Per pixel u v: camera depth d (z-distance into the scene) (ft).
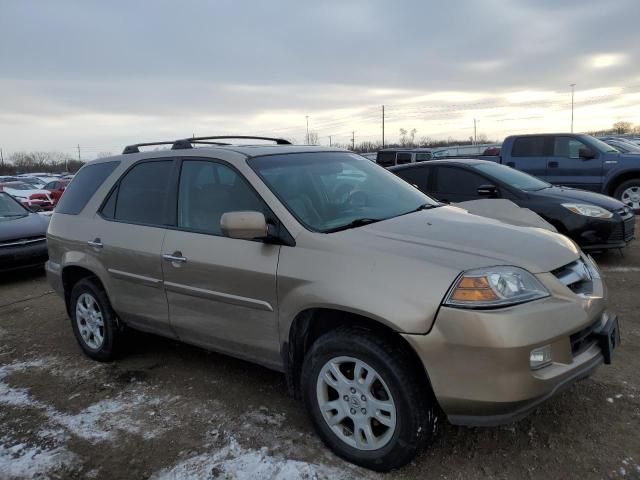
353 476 9.45
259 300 10.79
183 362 15.06
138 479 9.77
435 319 8.57
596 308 9.54
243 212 10.27
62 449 10.91
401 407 8.93
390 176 14.29
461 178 26.05
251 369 14.35
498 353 8.25
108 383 13.94
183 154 13.26
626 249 26.04
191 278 12.01
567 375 8.78
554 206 23.06
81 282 15.30
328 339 9.71
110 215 14.55
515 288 8.71
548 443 10.10
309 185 12.04
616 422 10.66
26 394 13.60
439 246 9.56
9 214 29.86
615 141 47.75
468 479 9.21
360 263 9.49
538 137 39.06
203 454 10.43
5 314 21.31
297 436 10.87
